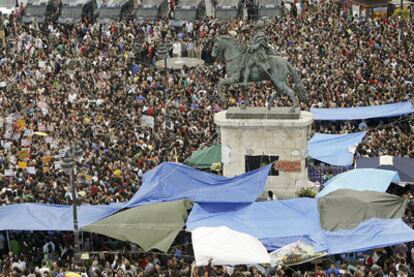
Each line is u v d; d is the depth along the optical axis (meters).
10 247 143.38
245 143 167.88
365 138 184.50
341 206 140.38
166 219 140.75
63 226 141.25
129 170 165.75
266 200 158.62
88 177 162.00
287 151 166.75
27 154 173.12
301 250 129.62
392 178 153.25
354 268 128.75
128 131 186.62
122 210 146.62
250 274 127.06
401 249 136.38
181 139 186.00
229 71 167.62
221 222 141.25
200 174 157.12
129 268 130.12
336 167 170.75
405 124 194.50
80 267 129.25
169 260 134.62
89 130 186.75
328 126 197.62
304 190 160.88
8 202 154.75
